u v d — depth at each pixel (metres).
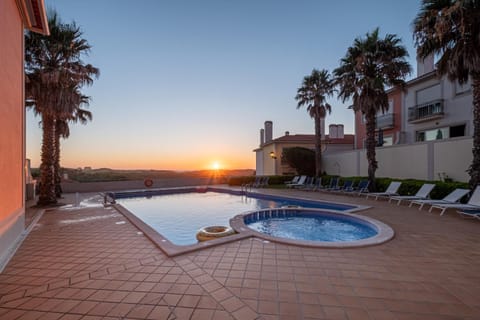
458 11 6.27
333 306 2.31
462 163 8.92
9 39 4.24
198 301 2.41
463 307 2.28
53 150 9.23
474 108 6.97
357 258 3.59
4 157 3.91
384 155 12.45
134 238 4.79
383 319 2.10
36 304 2.39
